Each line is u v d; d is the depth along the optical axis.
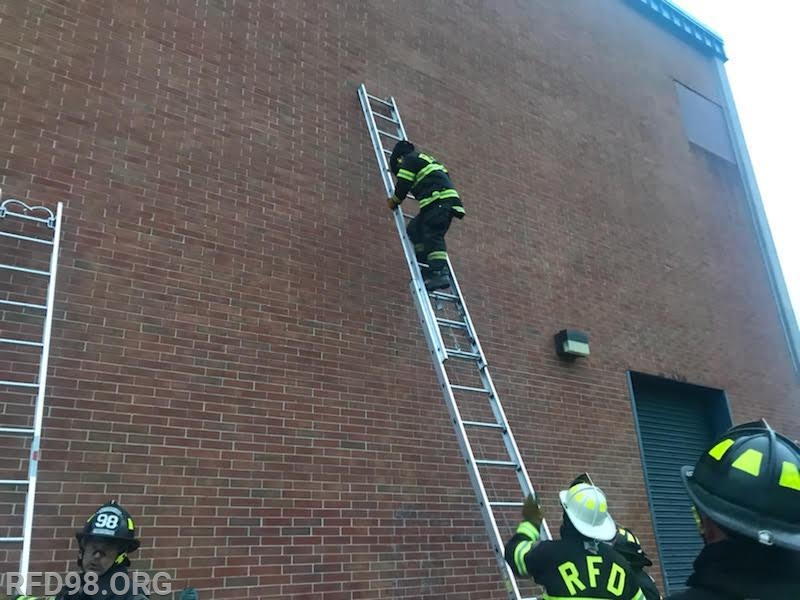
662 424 8.27
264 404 4.69
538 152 8.06
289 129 5.71
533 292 7.11
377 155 6.02
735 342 9.60
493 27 8.33
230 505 4.28
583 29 9.84
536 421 6.41
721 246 10.31
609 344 7.68
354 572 4.63
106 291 4.33
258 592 4.18
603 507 2.82
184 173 4.95
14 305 3.98
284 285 5.14
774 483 1.37
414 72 7.07
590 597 2.62
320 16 6.43
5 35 4.50
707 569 1.40
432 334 4.77
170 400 4.31
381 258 5.85
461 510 5.41
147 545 3.90
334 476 4.82
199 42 5.43
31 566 3.53
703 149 11.12
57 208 4.22
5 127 4.29
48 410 3.87
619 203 8.86
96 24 4.92
